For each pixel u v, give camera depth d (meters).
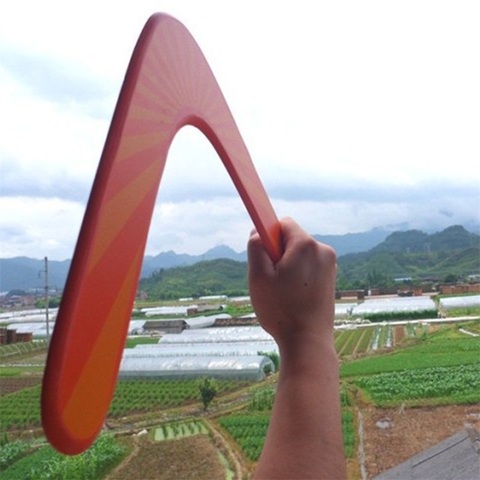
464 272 194.88
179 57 1.61
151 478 18.44
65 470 18.36
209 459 19.73
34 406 30.17
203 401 27.31
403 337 48.88
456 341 44.12
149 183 1.35
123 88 1.35
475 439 11.98
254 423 23.48
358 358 39.91
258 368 33.88
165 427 24.33
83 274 1.13
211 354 38.94
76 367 1.11
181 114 1.58
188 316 84.12
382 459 18.61
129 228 1.26
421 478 11.04
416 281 149.62
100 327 1.17
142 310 97.44
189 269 198.62
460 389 27.11
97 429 1.18
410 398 26.19
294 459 1.79
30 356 52.69
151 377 35.06
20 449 21.88
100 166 1.22
